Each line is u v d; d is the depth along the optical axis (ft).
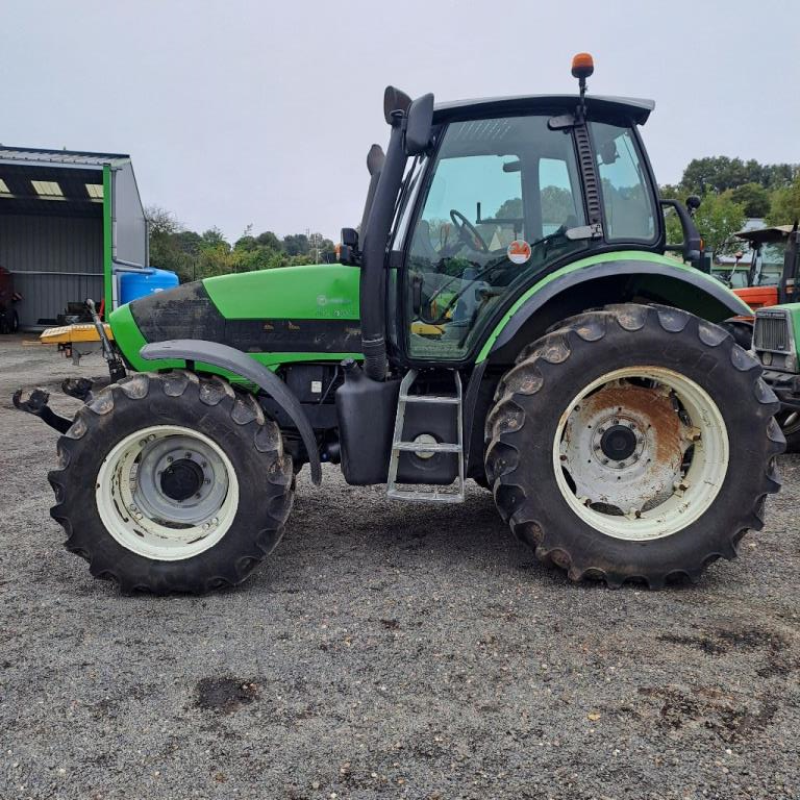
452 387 12.02
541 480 10.37
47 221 73.20
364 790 6.44
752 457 10.44
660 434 11.12
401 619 9.63
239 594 10.59
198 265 107.04
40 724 7.43
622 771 6.64
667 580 10.73
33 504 15.52
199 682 8.17
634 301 12.41
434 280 11.53
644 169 11.57
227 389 10.64
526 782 6.51
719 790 6.39
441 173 11.43
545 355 10.35
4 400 29.50
